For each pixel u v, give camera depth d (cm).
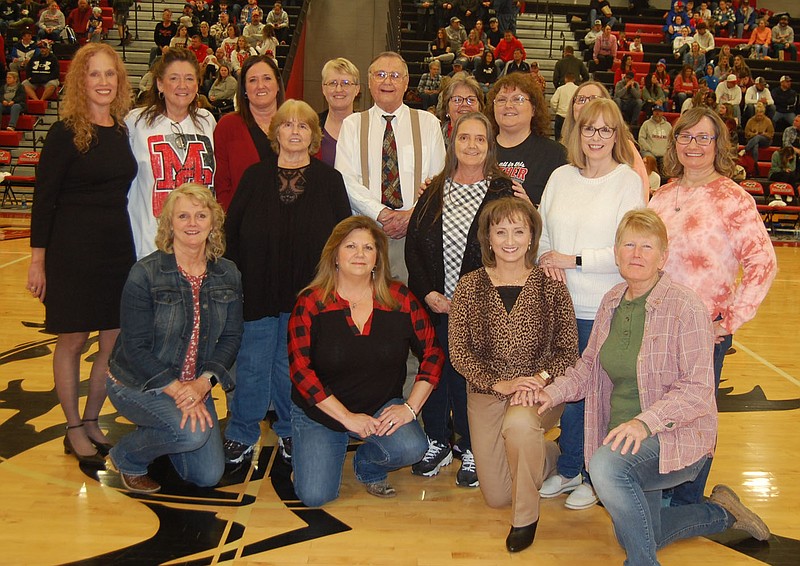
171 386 302
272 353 339
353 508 301
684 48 1415
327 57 1527
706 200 277
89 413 345
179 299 305
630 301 267
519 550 270
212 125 366
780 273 873
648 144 1141
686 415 245
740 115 1299
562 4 1577
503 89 346
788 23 1588
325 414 297
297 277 327
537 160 348
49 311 317
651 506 259
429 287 325
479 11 1423
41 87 1292
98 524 281
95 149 318
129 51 1409
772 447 370
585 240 299
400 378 310
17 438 358
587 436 277
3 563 252
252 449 361
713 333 256
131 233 333
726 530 289
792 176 1195
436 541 276
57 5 1418
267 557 261
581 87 346
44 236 313
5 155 1170
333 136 403
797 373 497
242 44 1306
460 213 320
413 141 370
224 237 320
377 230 299
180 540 271
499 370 293
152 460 313
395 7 1421
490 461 296
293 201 327
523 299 292
